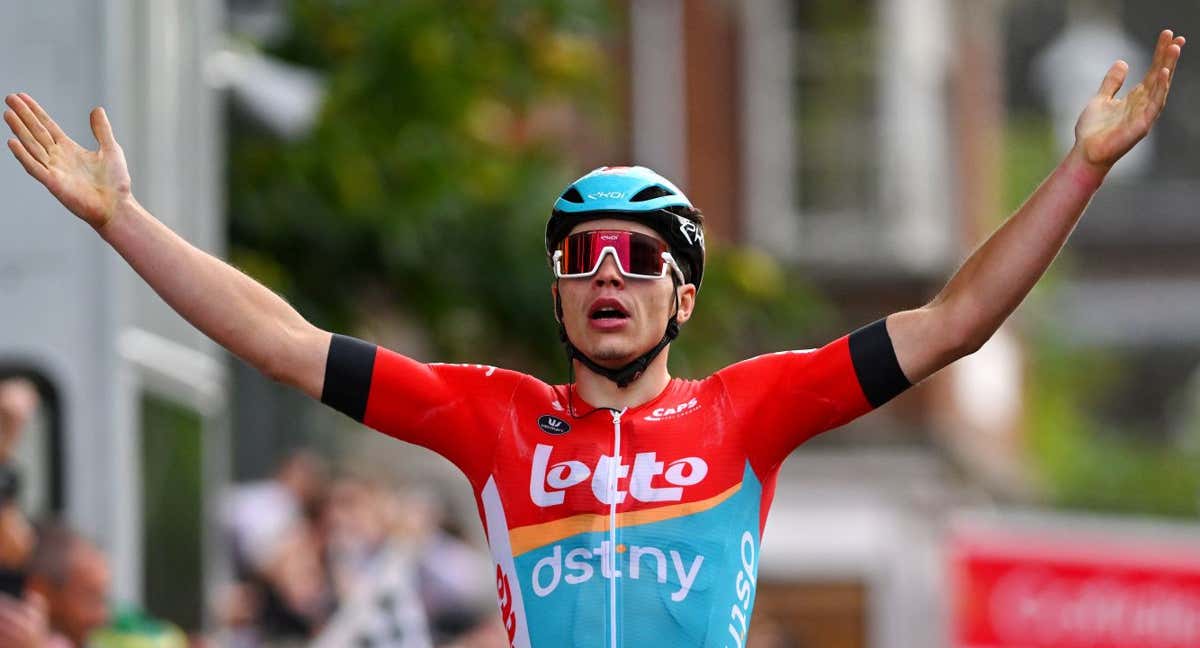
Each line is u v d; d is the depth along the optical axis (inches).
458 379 562.6
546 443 550.6
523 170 1461.6
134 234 551.8
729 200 2073.1
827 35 2090.3
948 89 2118.6
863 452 1969.7
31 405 840.3
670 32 2049.7
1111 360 3373.5
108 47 864.9
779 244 2068.2
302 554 1245.7
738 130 2070.6
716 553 538.0
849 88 2091.5
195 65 1007.6
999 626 1343.5
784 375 553.9
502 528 547.5
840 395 548.4
